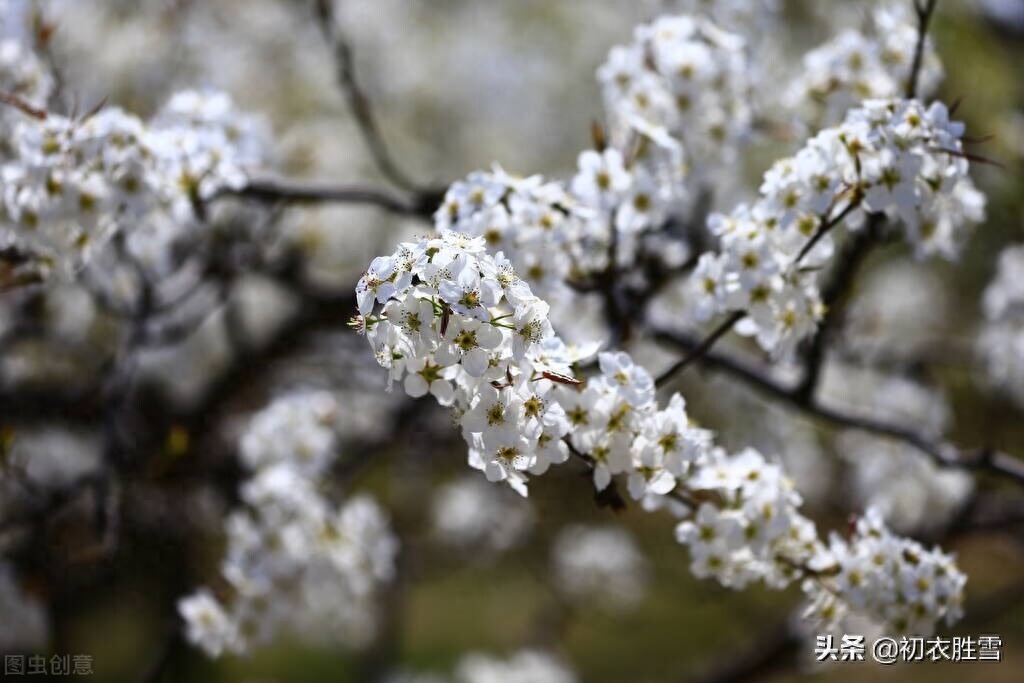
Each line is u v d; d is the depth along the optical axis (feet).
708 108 10.46
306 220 18.84
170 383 20.59
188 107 10.15
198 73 22.40
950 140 7.10
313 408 13.15
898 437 10.81
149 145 8.71
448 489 25.54
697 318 7.87
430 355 5.65
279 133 22.34
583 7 27.09
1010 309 13.32
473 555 25.96
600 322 12.81
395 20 26.71
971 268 21.97
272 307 22.29
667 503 7.75
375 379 19.86
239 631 11.70
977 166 18.80
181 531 19.71
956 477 16.51
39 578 14.82
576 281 8.83
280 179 11.32
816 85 10.25
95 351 18.98
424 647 36.35
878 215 8.57
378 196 11.59
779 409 21.65
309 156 19.80
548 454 5.87
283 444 12.89
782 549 7.68
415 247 5.56
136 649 28.94
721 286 7.57
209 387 18.11
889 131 7.06
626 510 6.51
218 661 26.68
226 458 18.28
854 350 17.51
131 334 13.38
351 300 16.16
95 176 8.58
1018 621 19.52
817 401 11.16
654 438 6.35
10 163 9.50
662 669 31.50
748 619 22.54
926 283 23.00
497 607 38.24
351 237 22.70
